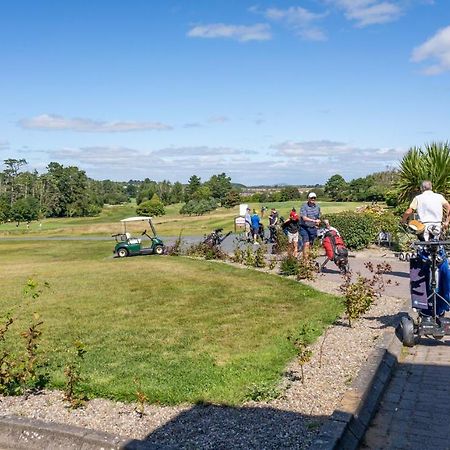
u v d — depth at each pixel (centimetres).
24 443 419
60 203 11056
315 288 1045
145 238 3491
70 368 520
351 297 751
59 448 407
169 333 733
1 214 9156
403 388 514
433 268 648
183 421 434
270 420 426
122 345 679
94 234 4878
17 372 525
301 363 512
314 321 762
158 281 1247
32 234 5403
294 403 457
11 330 785
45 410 467
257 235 2281
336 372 532
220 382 516
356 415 424
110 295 1075
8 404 484
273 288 1073
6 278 1462
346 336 672
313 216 1285
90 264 1797
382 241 1775
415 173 1823
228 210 8231
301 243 1344
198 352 630
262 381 512
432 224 707
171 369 564
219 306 912
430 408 464
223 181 11119
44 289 1189
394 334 668
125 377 543
